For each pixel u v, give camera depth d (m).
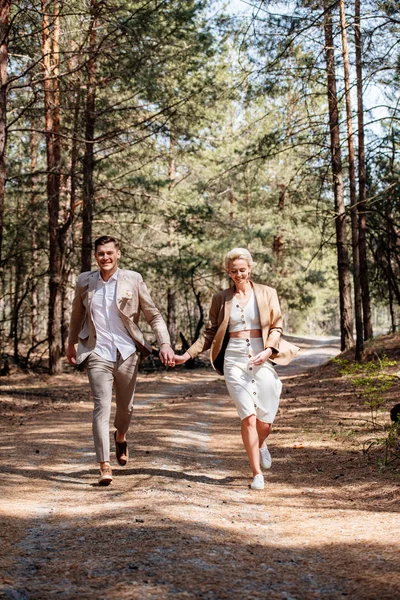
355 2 9.94
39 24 12.02
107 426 5.04
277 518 4.04
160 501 4.27
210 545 3.28
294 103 14.44
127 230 25.11
